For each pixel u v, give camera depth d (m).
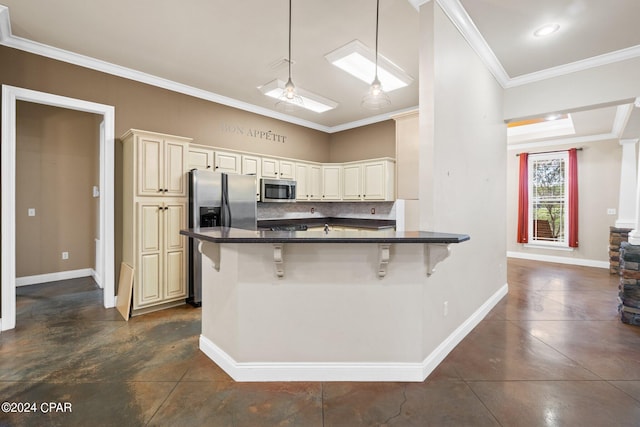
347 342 2.13
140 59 3.46
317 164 5.64
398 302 2.13
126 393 1.97
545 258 6.67
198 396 1.94
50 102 3.19
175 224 3.63
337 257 2.11
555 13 2.58
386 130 5.49
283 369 2.12
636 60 3.12
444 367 2.29
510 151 7.17
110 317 3.29
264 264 2.12
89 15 2.67
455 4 2.48
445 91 2.54
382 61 3.36
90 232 5.12
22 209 4.51
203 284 2.55
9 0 2.47
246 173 4.50
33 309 3.54
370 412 1.79
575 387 2.03
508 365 2.31
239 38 3.05
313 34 2.97
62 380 2.11
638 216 3.36
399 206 4.29
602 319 3.25
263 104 4.96
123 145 3.66
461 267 2.82
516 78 3.83
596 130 5.73
